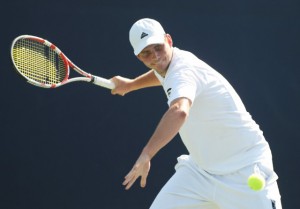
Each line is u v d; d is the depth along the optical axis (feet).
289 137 73.61
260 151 46.14
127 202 72.59
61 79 58.65
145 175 38.63
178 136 73.26
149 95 73.56
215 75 45.32
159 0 73.56
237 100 45.93
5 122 71.92
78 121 72.74
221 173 46.85
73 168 72.33
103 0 73.26
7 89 72.08
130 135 73.10
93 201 72.28
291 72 73.97
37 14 72.49
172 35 73.46
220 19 73.72
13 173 71.67
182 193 49.55
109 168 72.69
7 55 72.13
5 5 72.33
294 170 73.41
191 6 73.61
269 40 74.02
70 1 72.90
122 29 73.31
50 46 55.16
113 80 56.85
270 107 73.67
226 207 47.47
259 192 45.50
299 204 73.20
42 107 72.43
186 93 40.24
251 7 73.92
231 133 45.62
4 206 71.46
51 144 72.28
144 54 44.19
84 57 72.74
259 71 73.77
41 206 71.72
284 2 74.13
